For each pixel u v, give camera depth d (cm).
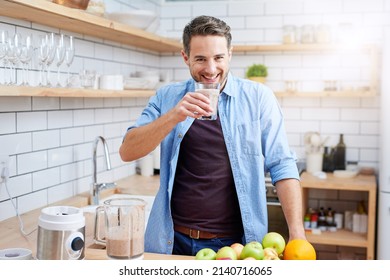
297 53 441
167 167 215
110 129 364
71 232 159
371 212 380
